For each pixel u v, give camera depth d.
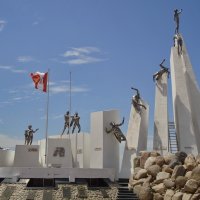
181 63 36.62
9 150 42.69
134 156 35.59
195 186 25.52
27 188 29.88
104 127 36.50
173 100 37.50
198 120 35.47
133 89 37.47
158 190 28.00
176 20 37.75
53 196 28.56
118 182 33.44
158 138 35.62
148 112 37.50
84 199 28.56
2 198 28.20
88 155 39.53
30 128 43.28
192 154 31.84
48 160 37.81
